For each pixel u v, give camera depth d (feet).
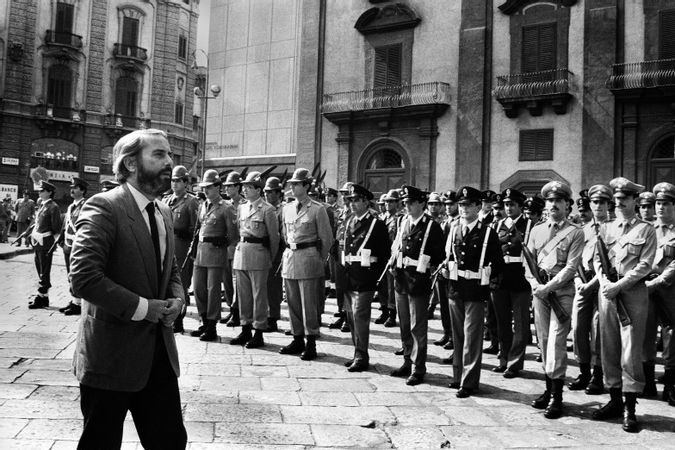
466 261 19.16
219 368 20.75
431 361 23.77
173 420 9.37
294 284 23.57
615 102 62.03
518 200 23.85
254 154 96.32
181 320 27.04
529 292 22.15
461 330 19.62
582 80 64.08
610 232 17.97
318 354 23.86
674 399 18.60
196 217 27.66
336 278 30.32
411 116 72.33
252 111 97.14
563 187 19.08
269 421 15.34
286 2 95.35
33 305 31.07
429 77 72.79
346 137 77.30
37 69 115.96
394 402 17.69
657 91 59.62
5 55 112.06
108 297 8.29
